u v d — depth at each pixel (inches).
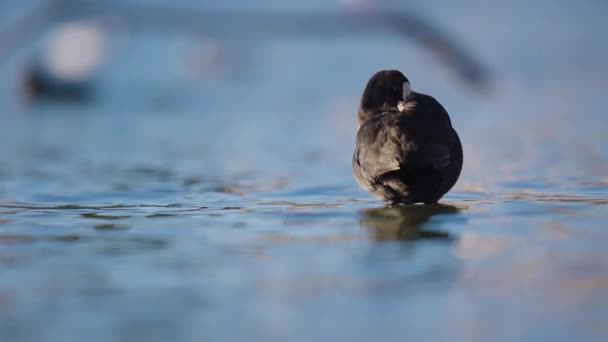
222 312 267.4
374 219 409.7
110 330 251.4
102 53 1412.4
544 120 967.6
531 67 1598.2
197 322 259.1
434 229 379.9
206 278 304.8
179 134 931.3
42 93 1317.7
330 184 558.3
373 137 419.2
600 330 247.0
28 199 500.4
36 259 335.6
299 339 245.4
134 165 682.2
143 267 320.2
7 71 1508.4
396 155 402.9
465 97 1261.1
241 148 797.2
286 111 1167.6
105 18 1386.6
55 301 279.7
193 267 320.2
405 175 410.9
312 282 297.4
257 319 261.0
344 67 1670.8
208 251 345.7
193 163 691.4
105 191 532.4
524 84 1389.0
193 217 426.0
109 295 285.1
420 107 417.7
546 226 381.1
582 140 778.8
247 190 534.3
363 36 1900.8
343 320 259.1
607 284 287.3
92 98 1339.8
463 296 279.1
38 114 1171.9
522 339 241.9
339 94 1363.2
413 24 905.5
